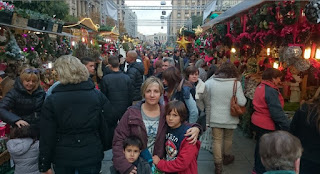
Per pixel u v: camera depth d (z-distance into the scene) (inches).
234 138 203.2
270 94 121.6
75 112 82.7
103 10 515.8
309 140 80.3
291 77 179.8
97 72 263.6
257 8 169.0
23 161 106.8
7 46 182.9
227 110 135.0
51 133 82.7
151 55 558.3
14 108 119.5
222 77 136.1
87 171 86.6
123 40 893.2
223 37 276.7
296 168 56.8
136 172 79.8
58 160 84.5
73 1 995.3
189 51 587.5
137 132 82.8
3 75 181.3
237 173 145.1
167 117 82.7
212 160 161.8
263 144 56.4
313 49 153.6
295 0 127.8
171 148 83.2
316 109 78.7
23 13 193.3
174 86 105.4
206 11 410.3
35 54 231.0
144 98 89.8
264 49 216.2
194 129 82.0
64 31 340.2
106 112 94.7
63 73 83.8
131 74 213.6
